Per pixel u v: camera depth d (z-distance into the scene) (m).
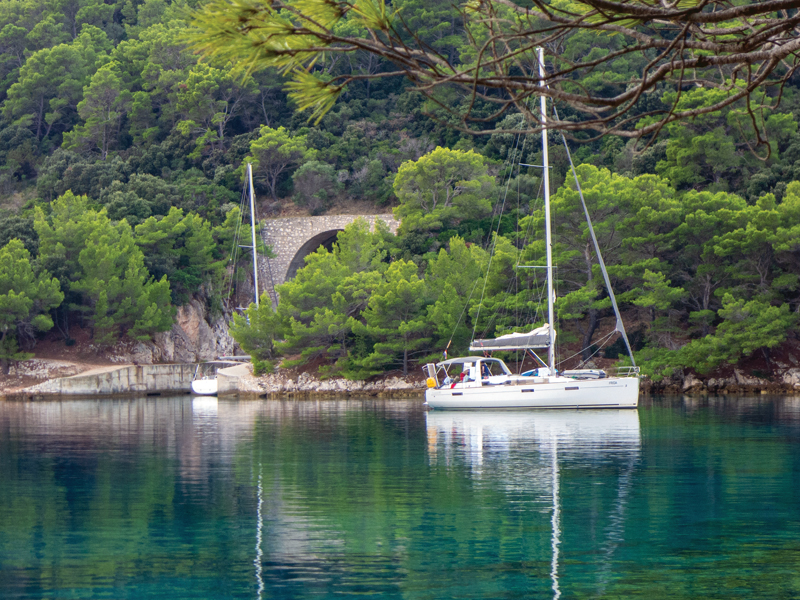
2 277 78.88
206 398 76.94
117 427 45.25
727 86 6.89
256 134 107.88
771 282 63.53
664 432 37.78
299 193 102.88
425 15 110.69
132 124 117.38
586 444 33.88
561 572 15.50
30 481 25.98
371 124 109.88
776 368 64.88
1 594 14.52
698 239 64.75
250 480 25.86
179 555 17.05
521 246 79.75
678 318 67.88
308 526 19.47
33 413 57.78
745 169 74.88
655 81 6.56
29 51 129.88
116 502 22.47
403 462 29.50
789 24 6.36
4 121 124.50
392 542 17.88
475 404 52.69
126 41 129.75
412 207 87.00
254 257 86.75
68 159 112.50
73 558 16.86
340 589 14.62
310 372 73.75
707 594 14.06
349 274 74.75
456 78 6.29
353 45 6.23
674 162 76.62
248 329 74.56
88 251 83.06
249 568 16.00
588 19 6.79
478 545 17.58
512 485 24.52
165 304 87.69
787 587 14.43
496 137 97.50
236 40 5.94
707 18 5.86
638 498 22.30
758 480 24.91
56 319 88.25
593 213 65.12
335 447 34.25
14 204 114.00
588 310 68.56
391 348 68.50
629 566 15.88
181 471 27.88
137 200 96.62
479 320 66.69
